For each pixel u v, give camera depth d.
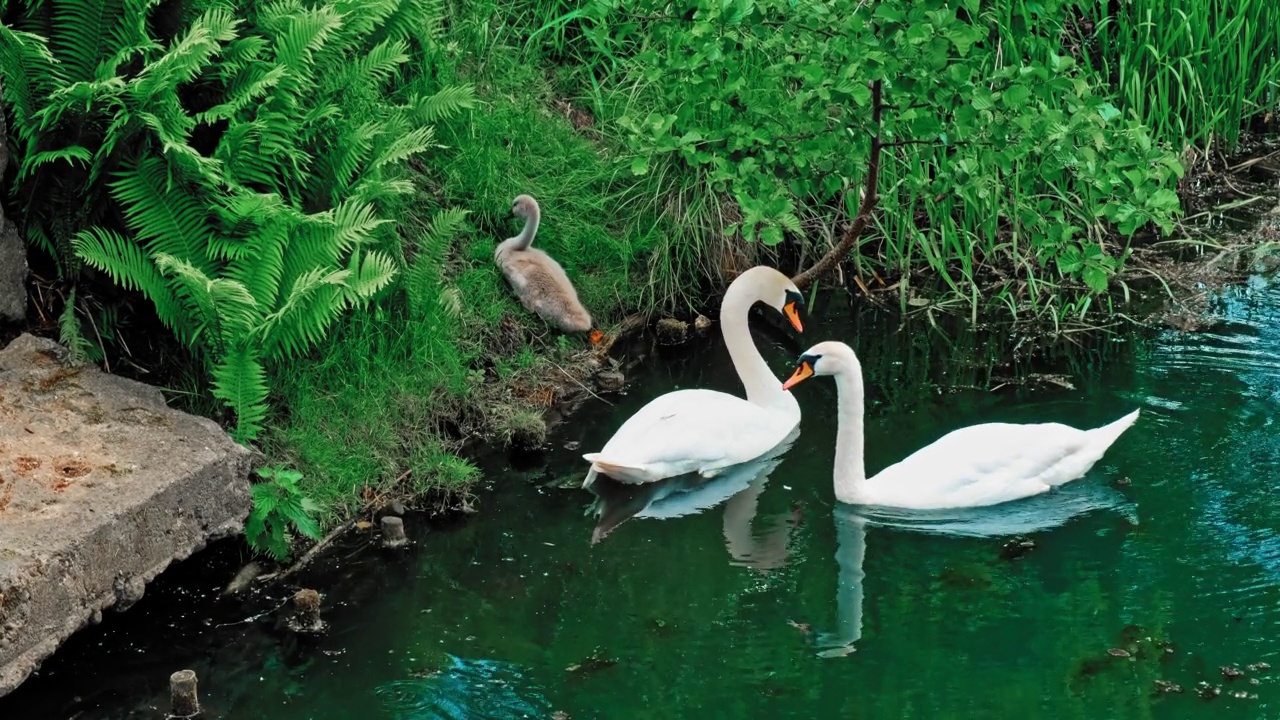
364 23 8.30
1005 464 7.45
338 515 7.39
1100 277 8.48
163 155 7.38
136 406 6.88
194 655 6.34
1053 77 8.27
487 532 7.34
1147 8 11.33
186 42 7.04
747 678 6.08
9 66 7.06
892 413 8.43
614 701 5.96
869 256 10.34
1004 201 10.24
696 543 7.19
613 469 7.59
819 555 7.02
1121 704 5.84
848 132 8.71
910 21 7.89
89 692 6.07
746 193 8.84
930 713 5.81
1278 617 6.36
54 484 6.23
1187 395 8.33
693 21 8.87
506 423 8.23
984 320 9.57
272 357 7.58
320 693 6.08
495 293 9.12
